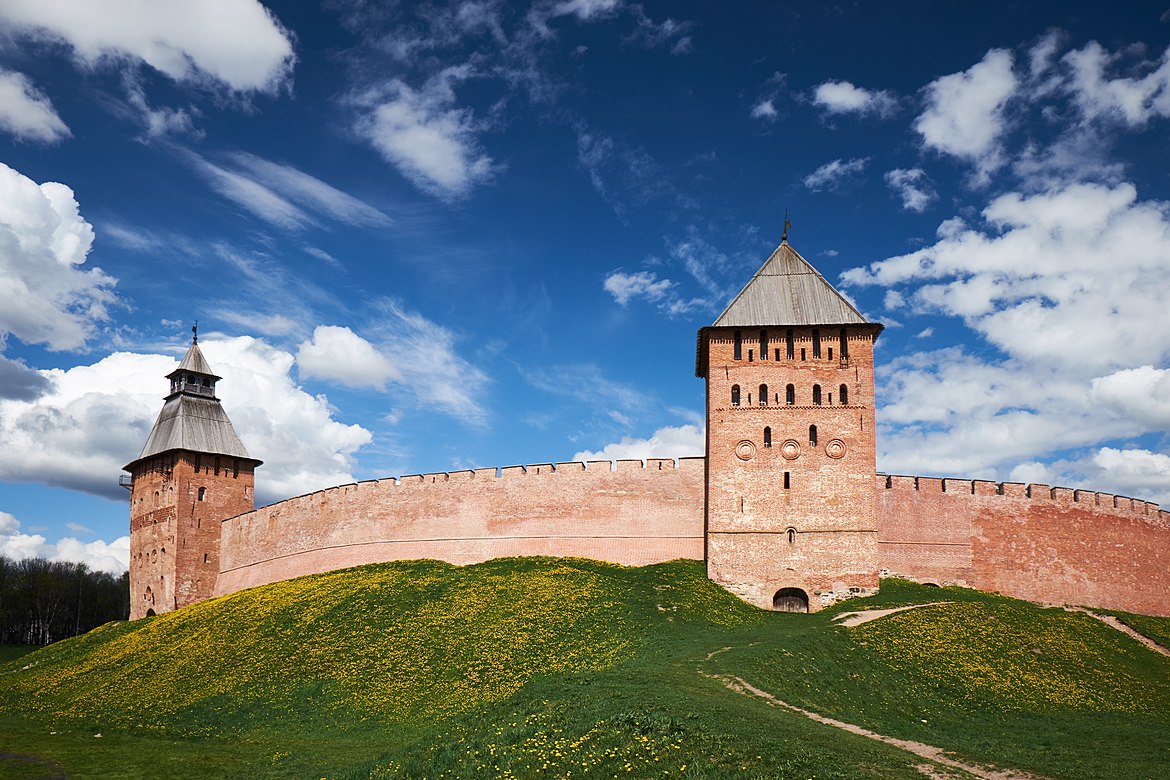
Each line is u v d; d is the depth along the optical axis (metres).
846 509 67.75
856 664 49.72
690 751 30.53
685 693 38.44
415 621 61.47
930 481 71.56
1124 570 71.94
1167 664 57.12
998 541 70.69
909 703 46.41
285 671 56.97
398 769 34.56
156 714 53.62
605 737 32.16
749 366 71.06
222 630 67.88
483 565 73.94
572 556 74.44
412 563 77.75
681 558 72.19
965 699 47.94
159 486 96.38
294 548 86.94
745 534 68.25
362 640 59.59
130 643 72.94
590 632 56.44
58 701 60.62
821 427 69.31
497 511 77.69
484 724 37.19
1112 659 56.16
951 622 58.66
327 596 69.94
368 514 82.81
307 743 45.28
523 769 31.14
